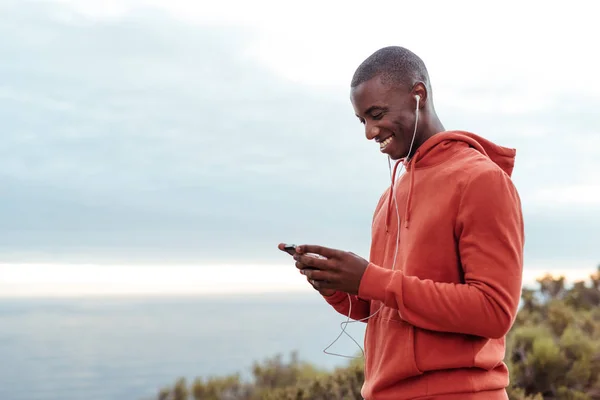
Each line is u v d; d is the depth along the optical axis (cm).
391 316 206
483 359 195
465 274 193
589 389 486
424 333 196
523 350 517
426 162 211
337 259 196
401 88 210
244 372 850
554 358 488
